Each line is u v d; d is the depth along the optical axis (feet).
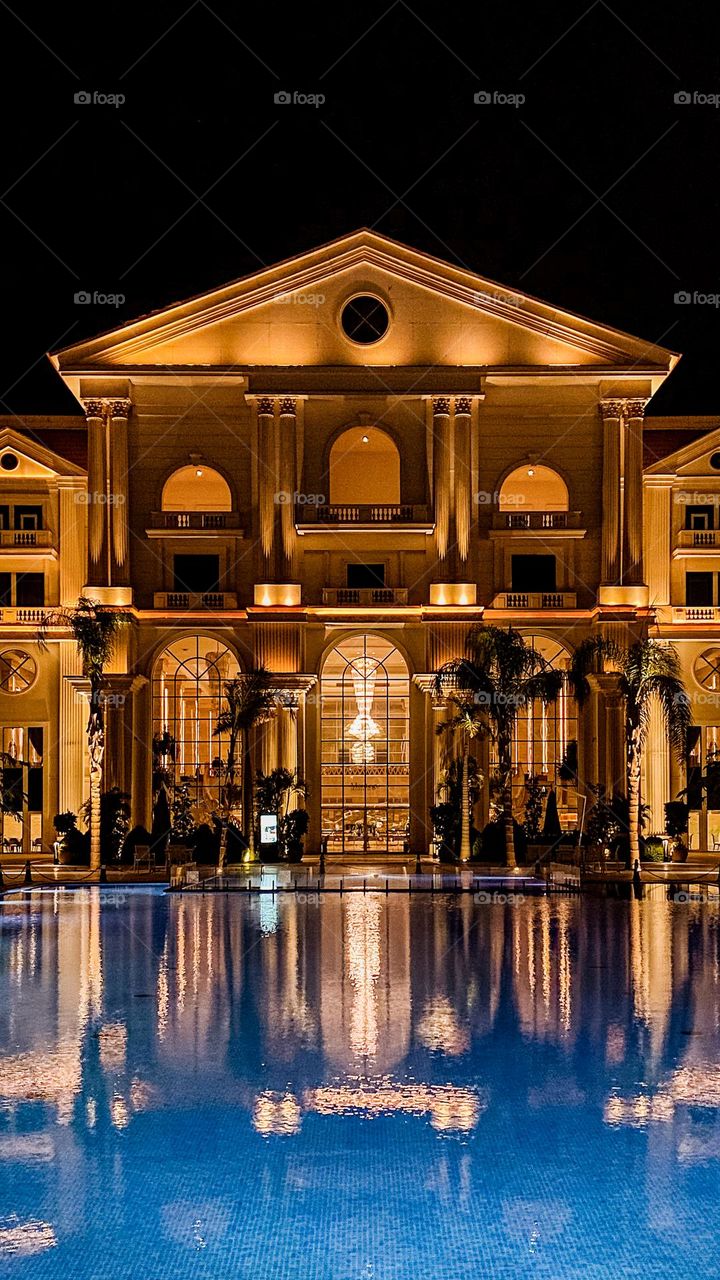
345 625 205.67
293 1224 39.88
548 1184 43.06
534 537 207.21
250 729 200.75
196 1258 37.58
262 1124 49.42
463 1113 50.72
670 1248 38.19
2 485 208.85
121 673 200.03
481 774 204.33
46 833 205.46
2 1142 47.42
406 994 77.00
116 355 206.59
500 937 105.60
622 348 207.00
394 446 215.51
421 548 208.23
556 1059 59.41
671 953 95.14
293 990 78.84
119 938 107.04
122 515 204.44
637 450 206.69
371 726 209.77
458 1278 36.32
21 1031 66.44
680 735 173.78
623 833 188.24
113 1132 48.47
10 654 208.23
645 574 211.00
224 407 208.95
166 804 202.08
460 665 183.83
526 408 209.77
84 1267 36.96
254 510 207.00
